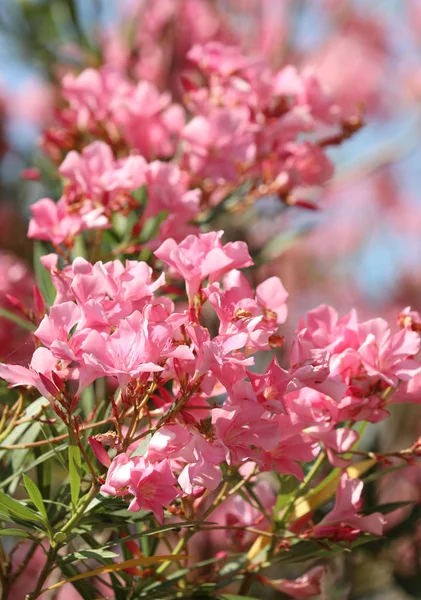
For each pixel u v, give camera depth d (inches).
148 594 36.7
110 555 33.3
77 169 41.1
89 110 46.8
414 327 35.3
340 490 36.1
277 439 32.8
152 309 33.5
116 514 35.2
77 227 40.6
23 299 46.5
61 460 35.0
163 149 46.8
